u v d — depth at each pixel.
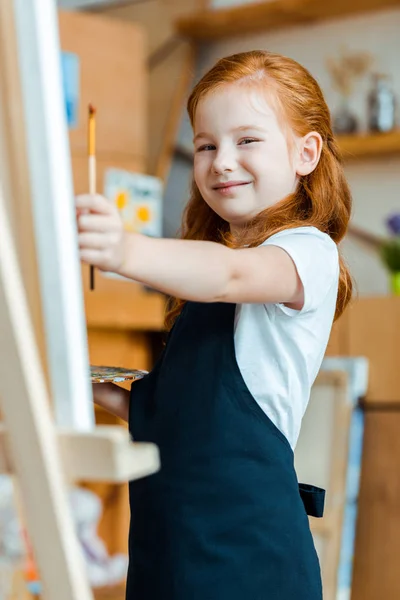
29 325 0.68
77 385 0.73
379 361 2.55
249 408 1.04
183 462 1.05
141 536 1.08
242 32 3.51
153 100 3.58
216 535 1.02
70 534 0.69
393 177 3.17
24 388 0.67
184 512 1.04
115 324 2.65
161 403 1.09
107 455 0.69
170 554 1.04
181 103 3.56
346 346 2.60
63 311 0.72
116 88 2.99
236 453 1.03
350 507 2.48
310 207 1.15
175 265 0.84
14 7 0.70
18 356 0.67
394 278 2.92
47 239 0.71
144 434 1.10
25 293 0.71
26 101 0.70
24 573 1.75
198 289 0.87
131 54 3.04
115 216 0.78
